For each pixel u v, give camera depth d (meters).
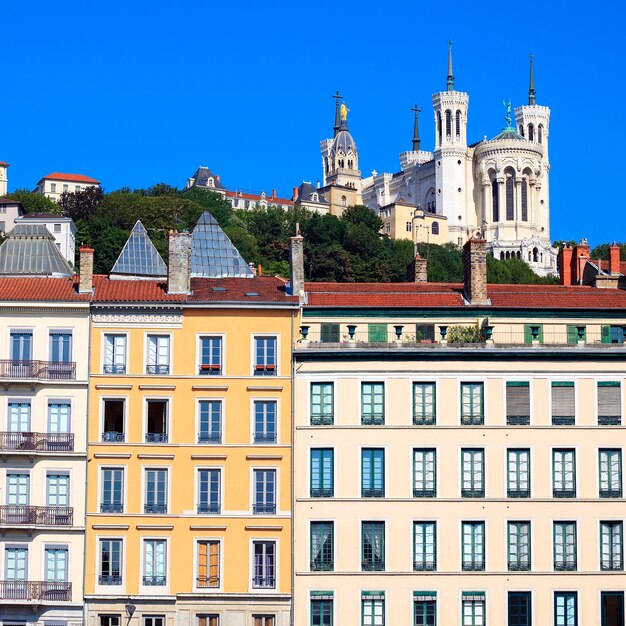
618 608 106.25
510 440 108.19
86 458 107.75
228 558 106.31
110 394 108.94
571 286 132.12
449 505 106.94
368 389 109.06
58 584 105.62
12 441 107.75
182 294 111.81
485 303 117.81
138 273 120.81
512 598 105.88
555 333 112.50
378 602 105.50
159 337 110.19
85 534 106.50
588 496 107.56
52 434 108.00
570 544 106.81
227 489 107.38
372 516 106.75
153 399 108.94
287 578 105.88
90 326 110.00
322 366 109.44
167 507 107.12
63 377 109.25
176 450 107.88
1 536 106.50
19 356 109.69
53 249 120.56
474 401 108.88
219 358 109.75
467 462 107.81
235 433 108.44
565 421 108.81
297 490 107.38
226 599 105.62
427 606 105.50
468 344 109.69
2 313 109.94
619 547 107.12
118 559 106.38
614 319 117.38
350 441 108.00
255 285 116.88
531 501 107.12
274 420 108.81
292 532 106.38
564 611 105.88
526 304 117.81
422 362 109.12
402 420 108.38
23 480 107.62
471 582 105.75
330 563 106.12
